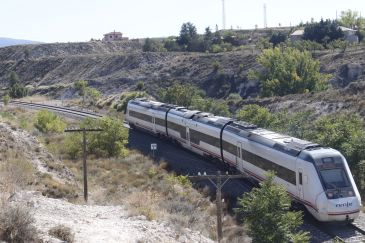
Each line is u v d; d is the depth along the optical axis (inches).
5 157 1079.0
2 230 476.4
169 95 2970.0
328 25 4756.4
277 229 695.1
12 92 4655.5
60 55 6860.2
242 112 1756.9
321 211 912.9
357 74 3344.0
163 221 765.3
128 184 1270.9
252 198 741.3
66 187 1003.3
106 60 5462.6
